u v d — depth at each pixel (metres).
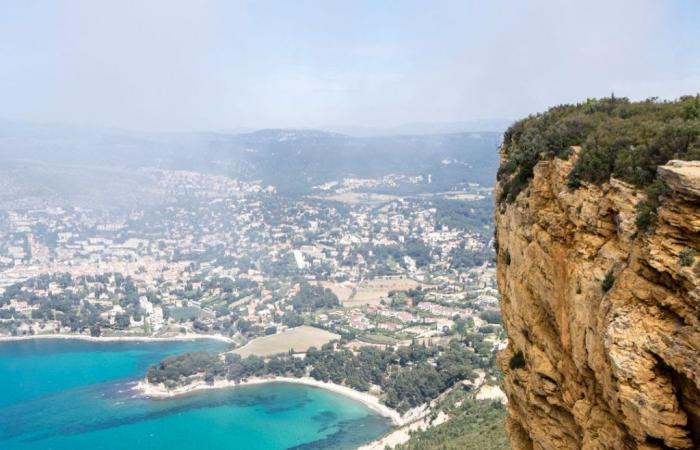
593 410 25.58
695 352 19.53
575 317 26.47
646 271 22.33
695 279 19.89
